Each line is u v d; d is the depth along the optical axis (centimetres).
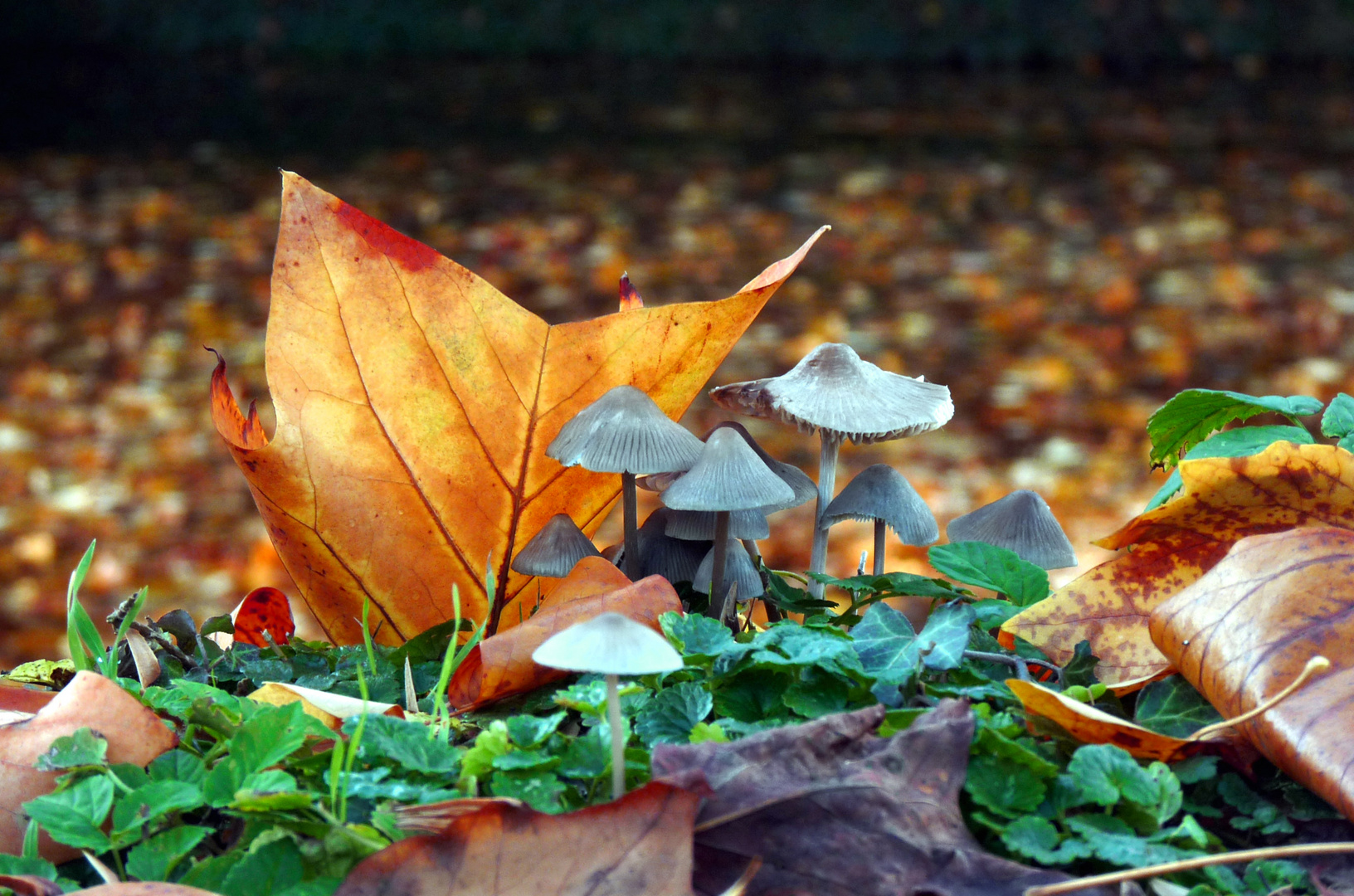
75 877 54
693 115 382
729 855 52
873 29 455
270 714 53
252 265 261
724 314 59
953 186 307
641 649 51
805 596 60
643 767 53
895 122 372
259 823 53
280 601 62
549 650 51
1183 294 232
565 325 58
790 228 277
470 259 261
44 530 158
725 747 52
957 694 55
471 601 60
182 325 229
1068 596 57
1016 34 449
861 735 53
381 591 60
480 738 53
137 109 399
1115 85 420
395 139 359
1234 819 54
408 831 53
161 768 54
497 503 60
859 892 51
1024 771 53
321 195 57
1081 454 168
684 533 59
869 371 58
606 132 364
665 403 60
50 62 451
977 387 192
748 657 55
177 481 172
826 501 60
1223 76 429
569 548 58
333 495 59
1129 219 279
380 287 58
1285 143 346
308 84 429
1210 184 306
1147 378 195
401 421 58
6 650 131
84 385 205
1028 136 355
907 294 235
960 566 58
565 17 466
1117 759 53
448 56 467
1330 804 53
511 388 59
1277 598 54
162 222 289
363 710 55
